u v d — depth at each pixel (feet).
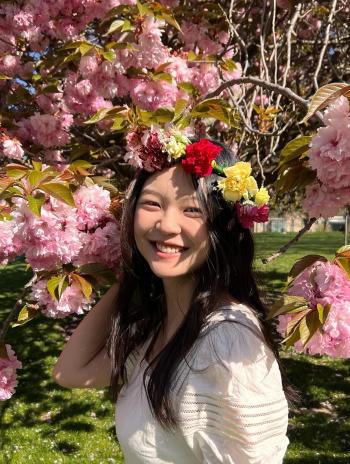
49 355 20.25
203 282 4.41
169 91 8.55
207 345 3.97
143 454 4.30
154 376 4.15
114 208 5.89
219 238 4.39
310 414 14.99
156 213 4.43
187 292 4.68
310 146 3.85
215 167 4.39
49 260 5.64
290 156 4.31
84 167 5.77
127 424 4.52
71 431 14.37
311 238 74.18
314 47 14.66
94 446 13.52
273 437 3.91
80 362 5.53
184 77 9.21
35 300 6.21
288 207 22.68
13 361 7.93
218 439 3.87
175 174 4.36
